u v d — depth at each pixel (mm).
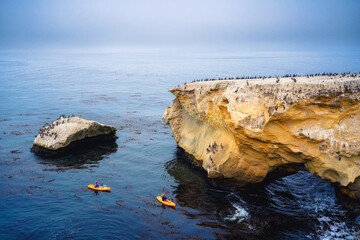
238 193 34062
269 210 30125
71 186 34750
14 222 26984
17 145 48156
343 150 26906
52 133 45656
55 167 40156
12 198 31391
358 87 26766
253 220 28219
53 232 25656
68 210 29375
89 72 190750
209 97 36656
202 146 39906
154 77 159000
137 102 89562
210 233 26078
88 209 29703
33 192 32938
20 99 89875
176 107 47562
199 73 169000
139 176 38250
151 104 86562
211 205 31156
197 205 31125
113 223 27312
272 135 28500
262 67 191125
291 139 28438
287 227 27078
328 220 28188
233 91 30422
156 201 31875
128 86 126688
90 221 27500
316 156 27766
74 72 189125
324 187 35375
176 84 131875
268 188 35312
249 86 30031
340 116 27328
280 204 31391
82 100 91812
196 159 40625
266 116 28172
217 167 33375
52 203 30656
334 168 27641
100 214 28812
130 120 67125
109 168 40500
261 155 31406
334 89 26766
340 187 29844
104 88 120250
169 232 26156
